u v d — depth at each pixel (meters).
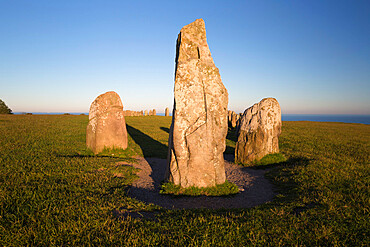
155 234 4.31
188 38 7.88
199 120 7.60
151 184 8.59
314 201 6.14
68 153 11.44
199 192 7.54
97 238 4.12
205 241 4.07
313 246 4.03
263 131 12.42
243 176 10.41
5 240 3.88
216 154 7.93
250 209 5.92
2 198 5.26
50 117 36.50
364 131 29.83
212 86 7.76
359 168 9.56
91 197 5.95
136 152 14.31
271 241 4.16
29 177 6.91
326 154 13.12
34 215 4.72
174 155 8.03
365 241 4.15
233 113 35.38
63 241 4.05
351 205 5.72
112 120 12.94
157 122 36.06
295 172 9.61
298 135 23.25
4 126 19.75
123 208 5.70
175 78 7.74
